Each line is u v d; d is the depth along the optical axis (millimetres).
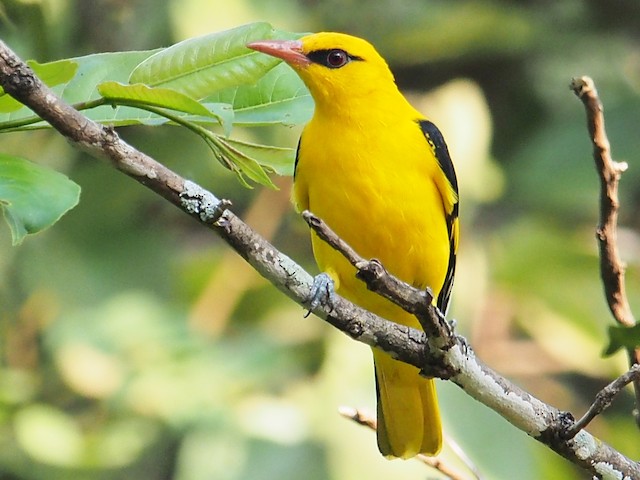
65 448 12508
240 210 14273
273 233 13938
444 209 8508
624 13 15547
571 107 15062
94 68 6094
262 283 13633
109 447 12500
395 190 8016
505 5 15750
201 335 13062
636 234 14680
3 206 5238
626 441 13195
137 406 12562
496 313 13195
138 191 13812
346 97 8094
